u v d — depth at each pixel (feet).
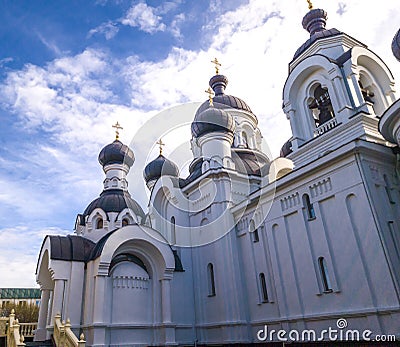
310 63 72.02
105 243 64.23
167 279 68.64
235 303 63.00
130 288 65.72
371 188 47.42
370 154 50.14
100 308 59.82
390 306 41.70
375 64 71.00
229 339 60.90
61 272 65.36
